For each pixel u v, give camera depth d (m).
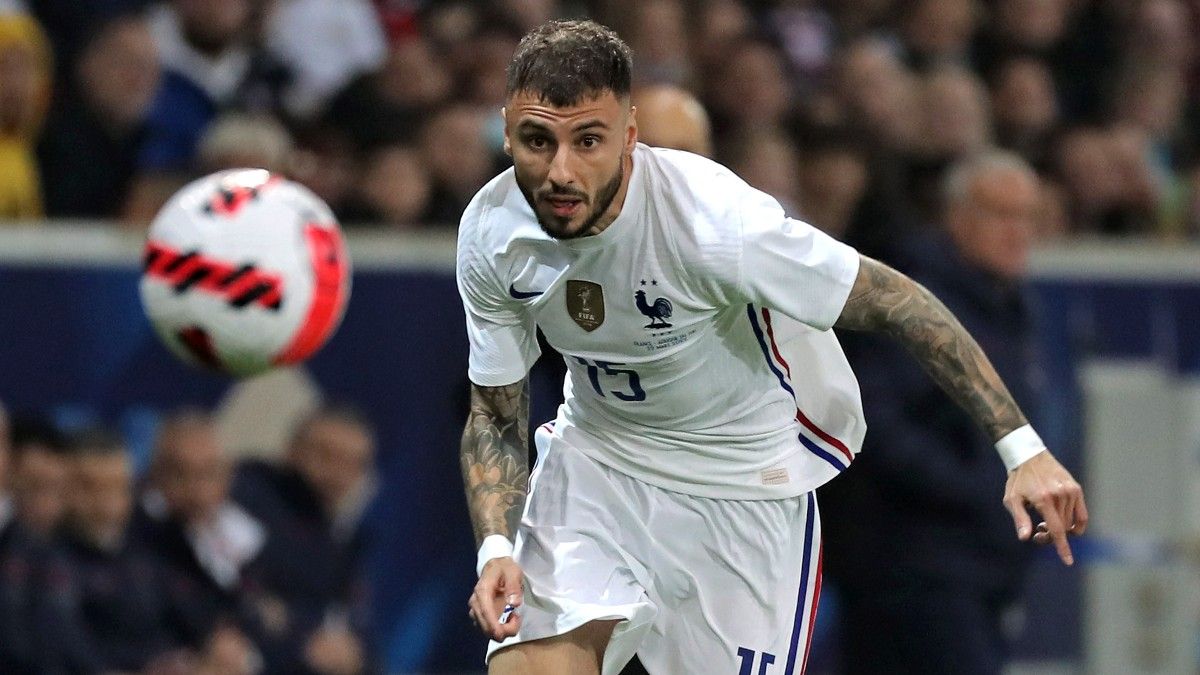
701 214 11.54
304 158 25.53
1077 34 34.66
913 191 28.72
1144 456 24.62
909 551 19.38
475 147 26.06
